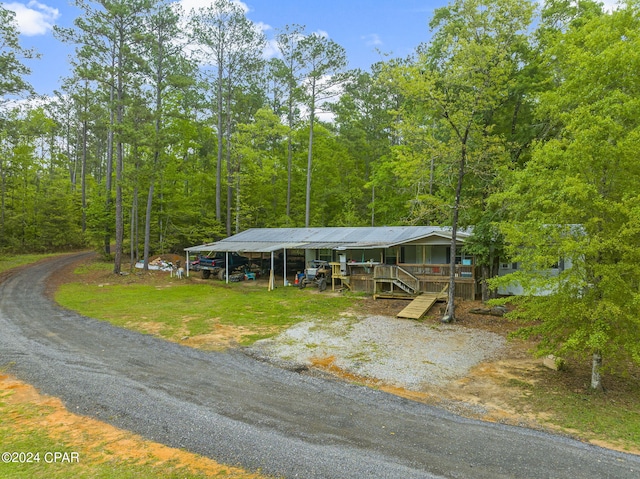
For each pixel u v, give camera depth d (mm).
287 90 32125
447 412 7070
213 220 31328
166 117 26547
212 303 17188
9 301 16703
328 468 5172
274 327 13188
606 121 7477
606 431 6422
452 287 14219
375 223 36062
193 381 8297
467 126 13492
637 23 9875
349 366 9516
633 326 7555
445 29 14773
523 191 10031
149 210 26797
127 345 10844
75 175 50469
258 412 6863
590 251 7418
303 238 24516
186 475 4965
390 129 32812
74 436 5941
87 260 31453
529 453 5656
